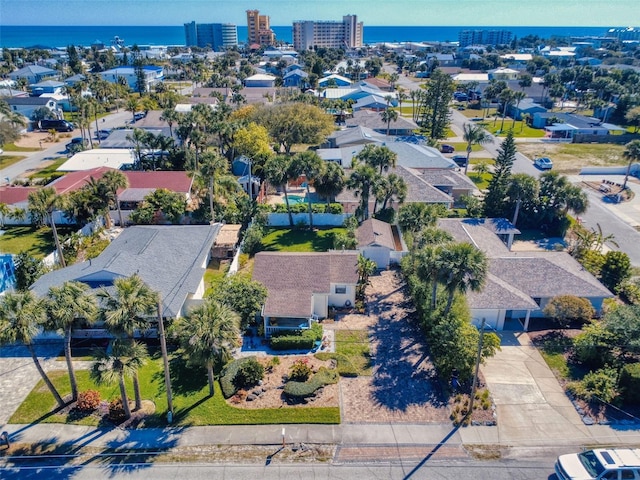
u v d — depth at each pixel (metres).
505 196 59.31
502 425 30.14
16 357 36.03
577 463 25.91
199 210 58.44
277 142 91.19
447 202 61.97
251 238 51.94
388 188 53.78
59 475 26.61
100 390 32.91
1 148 90.00
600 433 29.56
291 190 72.94
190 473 26.84
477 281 33.00
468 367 32.50
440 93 98.06
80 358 35.94
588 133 104.06
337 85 159.88
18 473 26.69
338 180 54.94
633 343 32.72
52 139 98.69
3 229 56.91
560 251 50.31
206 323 29.69
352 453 28.14
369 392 32.81
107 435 29.25
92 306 29.41
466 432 29.61
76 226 58.09
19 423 30.03
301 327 38.25
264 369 34.53
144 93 148.62
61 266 46.81
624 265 44.47
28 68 162.50
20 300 27.91
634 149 69.19
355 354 36.62
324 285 40.66
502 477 26.59
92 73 172.50
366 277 44.50
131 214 58.03
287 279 41.16
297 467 27.19
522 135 109.00
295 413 30.81
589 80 149.50
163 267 42.28
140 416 30.59
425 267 34.94
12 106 108.12
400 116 119.69
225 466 27.28
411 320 40.88
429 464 27.39
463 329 34.12
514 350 37.25
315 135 88.06
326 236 56.84
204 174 55.22
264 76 160.38
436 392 32.84
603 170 80.38
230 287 38.94
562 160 88.56
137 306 28.02
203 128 81.38
